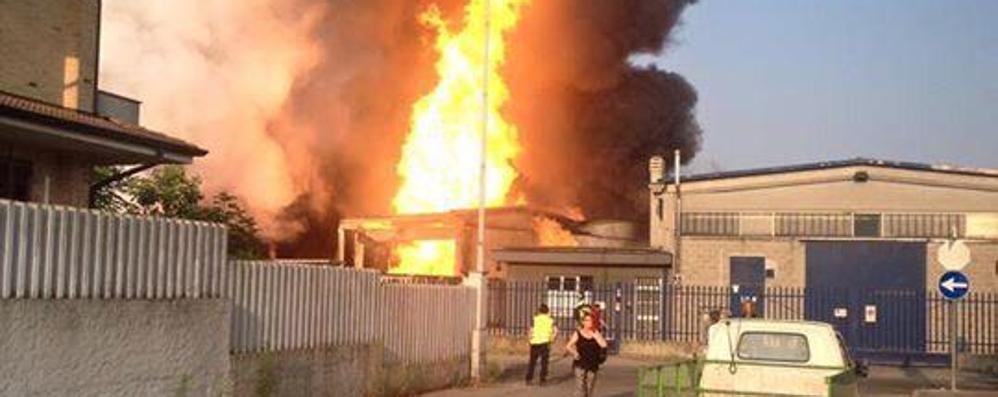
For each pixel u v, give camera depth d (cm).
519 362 3059
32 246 1012
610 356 3406
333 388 1680
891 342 3362
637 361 3262
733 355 1368
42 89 1833
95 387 1088
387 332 1919
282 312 1526
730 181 3984
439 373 2167
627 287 3516
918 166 3862
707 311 3186
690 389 1269
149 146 1758
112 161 1845
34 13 1819
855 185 3903
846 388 1244
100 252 1105
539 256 3947
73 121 1592
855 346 3378
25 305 997
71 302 1057
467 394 2109
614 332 3491
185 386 1241
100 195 2702
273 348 1498
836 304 3400
